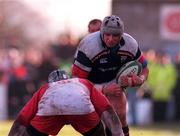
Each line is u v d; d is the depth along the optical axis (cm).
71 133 3116
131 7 5591
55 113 1772
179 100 4862
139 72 1973
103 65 1948
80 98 1766
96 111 1786
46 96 1773
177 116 4884
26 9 12569
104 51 1923
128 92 4547
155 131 3894
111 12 5622
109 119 1781
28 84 4831
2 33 9975
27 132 1775
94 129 1792
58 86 1784
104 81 1995
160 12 5562
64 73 1834
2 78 4828
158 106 4806
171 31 5556
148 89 4747
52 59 4847
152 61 4750
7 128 3603
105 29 1873
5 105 4812
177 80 4884
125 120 2028
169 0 5547
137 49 1973
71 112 1767
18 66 4841
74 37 5034
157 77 4759
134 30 5594
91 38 1925
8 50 5200
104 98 1791
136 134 3162
